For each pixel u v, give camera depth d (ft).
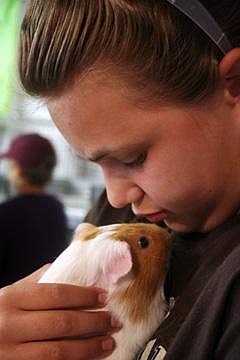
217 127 2.00
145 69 1.88
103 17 1.88
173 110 1.93
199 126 1.97
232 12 1.99
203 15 1.93
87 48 1.87
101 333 2.41
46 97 2.01
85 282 2.55
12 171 7.78
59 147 10.55
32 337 2.24
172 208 2.10
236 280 1.75
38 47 1.96
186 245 2.39
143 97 1.90
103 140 1.95
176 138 1.95
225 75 1.97
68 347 2.25
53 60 1.91
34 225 7.41
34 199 7.63
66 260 2.62
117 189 2.16
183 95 1.91
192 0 1.92
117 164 2.09
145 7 1.89
